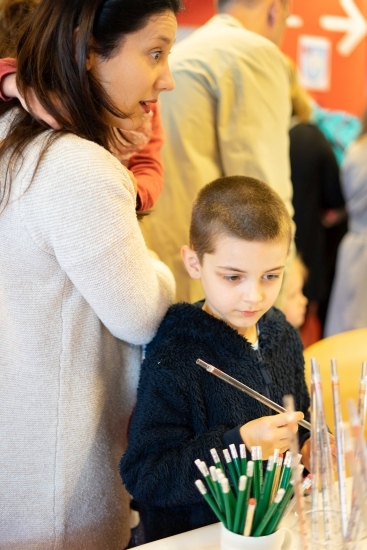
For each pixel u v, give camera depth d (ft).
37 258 3.37
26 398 3.51
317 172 8.58
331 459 2.81
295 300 7.38
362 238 9.17
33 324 3.46
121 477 3.55
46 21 3.22
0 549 3.61
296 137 8.49
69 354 3.54
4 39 3.75
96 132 3.40
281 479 2.96
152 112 4.44
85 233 3.23
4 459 3.53
